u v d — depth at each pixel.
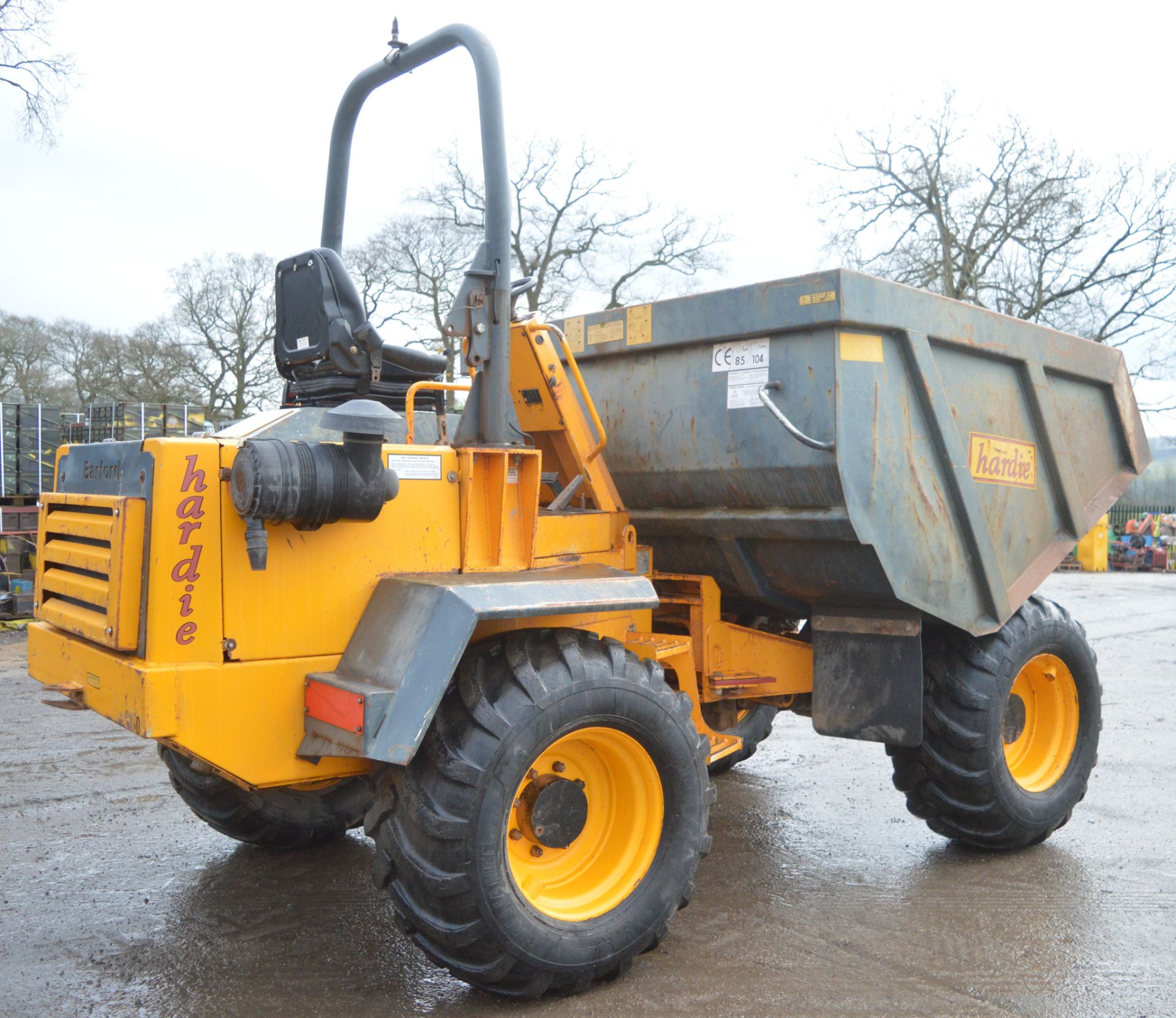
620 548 3.72
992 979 3.04
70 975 3.06
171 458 2.62
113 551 2.69
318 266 3.33
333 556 2.86
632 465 4.07
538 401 3.70
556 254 24.34
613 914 2.98
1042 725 4.45
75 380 28.77
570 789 3.03
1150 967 3.12
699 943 3.30
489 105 3.09
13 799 4.80
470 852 2.70
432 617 2.71
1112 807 4.80
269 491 2.54
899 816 4.73
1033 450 4.23
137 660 2.67
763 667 4.11
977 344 3.84
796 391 3.48
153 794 4.89
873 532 3.55
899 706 3.86
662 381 3.91
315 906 3.61
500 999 2.92
